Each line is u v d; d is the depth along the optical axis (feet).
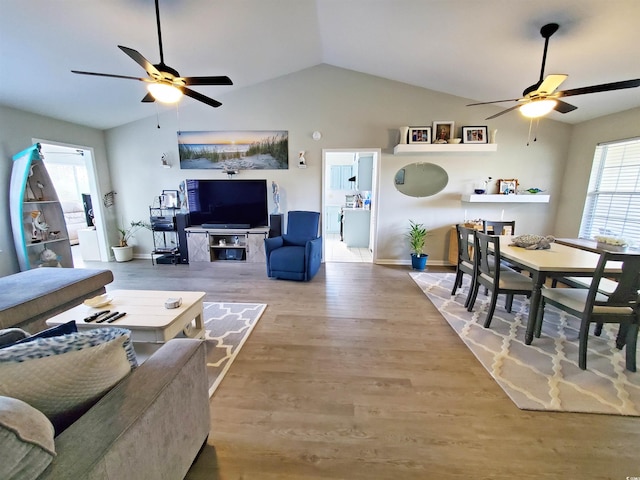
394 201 15.97
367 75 14.84
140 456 3.11
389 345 8.13
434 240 16.14
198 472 4.51
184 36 9.80
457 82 13.01
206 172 16.51
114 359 3.32
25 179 11.30
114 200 17.29
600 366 7.13
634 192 11.50
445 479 4.41
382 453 4.84
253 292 12.12
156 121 16.19
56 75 10.32
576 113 12.85
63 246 13.48
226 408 5.79
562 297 7.60
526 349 7.89
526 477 4.44
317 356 7.59
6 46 8.28
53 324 6.37
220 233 16.16
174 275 14.35
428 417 5.60
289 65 14.14
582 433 5.23
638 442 5.05
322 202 16.28
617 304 6.79
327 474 4.49
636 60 8.64
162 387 3.53
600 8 7.07
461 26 9.02
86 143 15.48
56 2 7.22
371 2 8.88
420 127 14.67
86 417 2.93
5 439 1.97
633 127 11.36
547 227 15.37
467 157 15.16
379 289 12.48
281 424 5.41
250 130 15.84
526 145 14.75
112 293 8.02
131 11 8.04
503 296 11.71
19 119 12.28
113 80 11.37
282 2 9.11
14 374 2.61
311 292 12.12
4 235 11.91
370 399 6.06
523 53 9.64
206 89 14.84
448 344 8.17
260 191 16.06
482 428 5.34
